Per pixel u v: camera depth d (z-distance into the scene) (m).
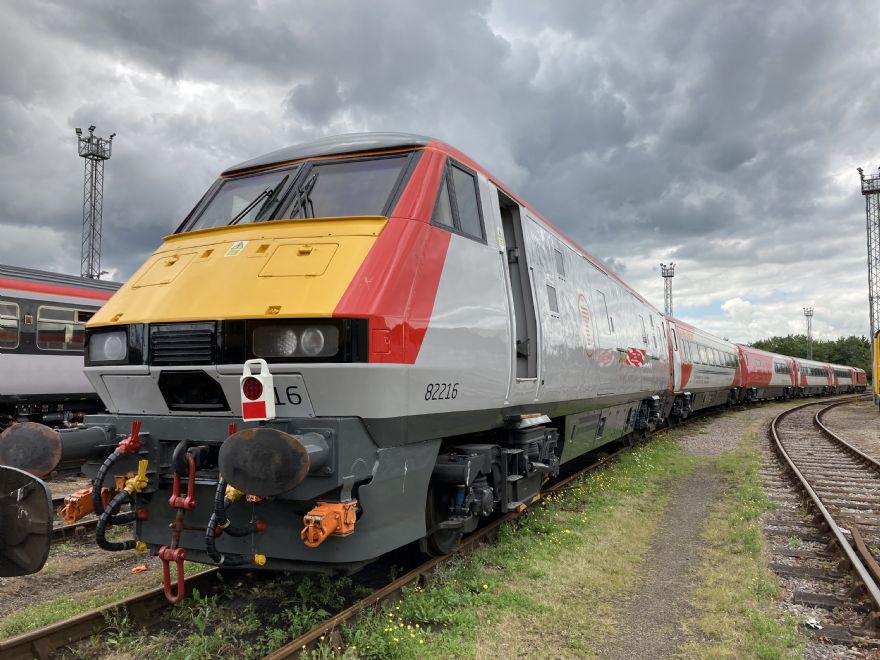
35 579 5.43
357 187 4.86
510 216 6.75
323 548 4.04
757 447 14.66
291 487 3.55
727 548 6.31
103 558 6.00
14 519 3.70
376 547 4.20
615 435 11.54
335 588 4.82
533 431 6.76
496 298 5.57
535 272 6.79
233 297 4.07
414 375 4.24
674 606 4.91
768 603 4.88
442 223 4.85
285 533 4.10
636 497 8.75
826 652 4.18
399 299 4.12
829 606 4.87
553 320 7.09
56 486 9.55
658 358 14.35
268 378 3.71
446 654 3.92
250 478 3.59
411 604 4.48
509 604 4.71
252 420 3.79
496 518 7.07
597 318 9.21
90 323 4.61
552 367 6.95
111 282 14.55
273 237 4.45
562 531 6.71
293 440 3.55
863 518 7.79
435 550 5.42
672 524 7.45
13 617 4.53
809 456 13.44
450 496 5.25
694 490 9.49
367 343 3.84
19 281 12.04
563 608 4.73
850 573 5.54
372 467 4.12
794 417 25.25
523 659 3.94
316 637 3.84
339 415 3.96
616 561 5.87
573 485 9.12
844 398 44.41
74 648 3.88
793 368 41.84
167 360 4.16
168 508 4.36
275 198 4.98
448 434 5.02
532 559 5.76
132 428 4.23
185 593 4.67
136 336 4.28
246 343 3.93
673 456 12.93
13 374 11.80
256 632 4.18
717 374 24.11
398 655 3.83
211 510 4.18
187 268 4.48
